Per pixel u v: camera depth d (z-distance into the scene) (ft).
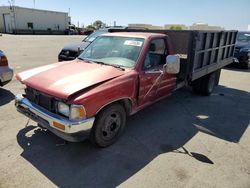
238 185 9.77
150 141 13.10
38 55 45.50
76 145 12.17
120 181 9.71
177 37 17.39
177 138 13.64
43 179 9.59
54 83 10.64
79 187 9.29
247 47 37.96
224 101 21.25
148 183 9.65
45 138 12.68
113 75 11.66
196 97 22.22
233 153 12.27
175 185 9.60
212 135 14.26
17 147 11.73
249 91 25.29
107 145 12.17
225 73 35.32
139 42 13.76
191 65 16.92
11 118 14.85
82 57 14.93
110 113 11.62
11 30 137.39
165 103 19.93
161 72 14.61
